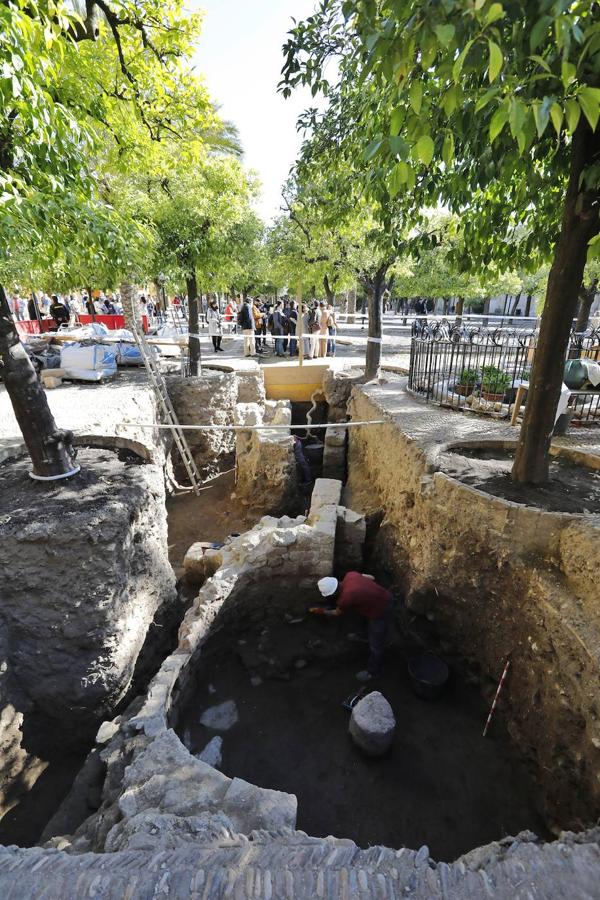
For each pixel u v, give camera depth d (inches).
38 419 178.2
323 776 161.8
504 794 152.5
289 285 367.9
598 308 738.2
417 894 71.2
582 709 122.6
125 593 176.1
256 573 216.1
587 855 76.2
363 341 610.9
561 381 163.2
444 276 578.2
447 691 189.6
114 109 232.5
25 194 120.3
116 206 278.1
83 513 164.6
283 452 333.1
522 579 153.9
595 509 157.3
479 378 295.6
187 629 185.2
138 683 194.9
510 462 201.9
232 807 110.3
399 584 222.4
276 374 476.4
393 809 151.2
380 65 84.2
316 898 70.2
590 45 72.1
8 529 156.9
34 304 612.1
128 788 118.6
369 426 314.5
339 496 283.3
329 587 207.0
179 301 935.0
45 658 165.3
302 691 195.2
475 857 89.3
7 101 108.5
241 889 71.3
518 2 71.5
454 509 175.5
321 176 264.4
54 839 123.2
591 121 63.1
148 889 71.0
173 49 239.3
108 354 375.9
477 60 75.5
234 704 189.3
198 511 352.5
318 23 165.5
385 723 163.3
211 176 309.6
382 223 186.1
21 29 101.3
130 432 282.4
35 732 172.6
